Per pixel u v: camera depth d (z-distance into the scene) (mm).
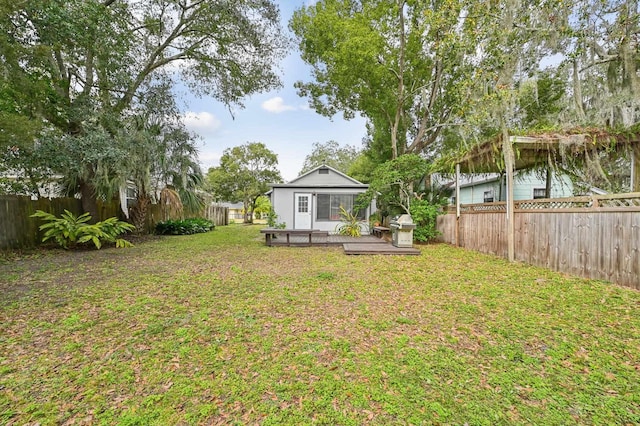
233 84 10188
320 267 5461
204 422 1626
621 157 6172
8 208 6699
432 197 10367
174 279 4531
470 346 2465
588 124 5793
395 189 9977
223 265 5633
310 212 12266
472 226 7727
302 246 8430
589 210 4566
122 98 8211
